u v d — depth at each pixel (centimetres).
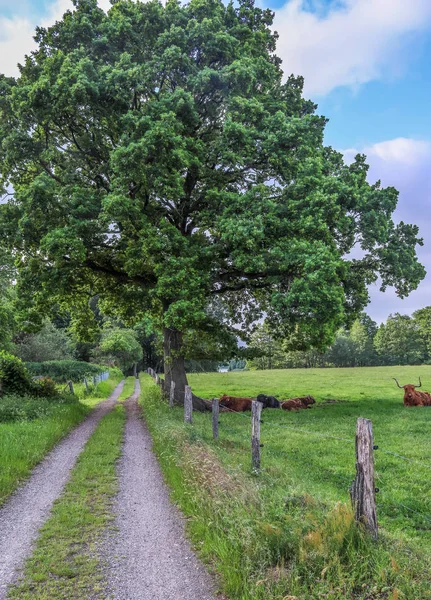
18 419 1436
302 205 1806
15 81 2030
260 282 2186
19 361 2030
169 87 2023
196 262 1825
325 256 1630
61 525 652
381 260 2275
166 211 2047
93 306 6438
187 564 530
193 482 766
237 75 1795
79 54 1838
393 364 9312
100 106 1812
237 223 1673
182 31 1895
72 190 1834
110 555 556
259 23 2316
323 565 460
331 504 614
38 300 2034
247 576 463
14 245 1873
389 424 1638
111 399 3061
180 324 1691
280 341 2414
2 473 872
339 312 1669
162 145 1684
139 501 767
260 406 874
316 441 1334
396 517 729
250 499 630
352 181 2109
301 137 1859
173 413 1764
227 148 1842
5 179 2117
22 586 480
